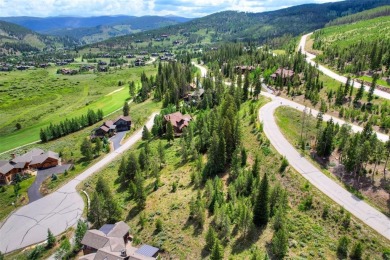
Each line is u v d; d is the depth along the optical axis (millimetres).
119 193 88312
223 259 56625
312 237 59188
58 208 88062
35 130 157375
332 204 66375
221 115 104625
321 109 113750
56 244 74125
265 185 61406
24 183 102688
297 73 158625
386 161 76562
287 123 105750
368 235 58688
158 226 68625
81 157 117812
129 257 59188
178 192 80250
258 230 62062
